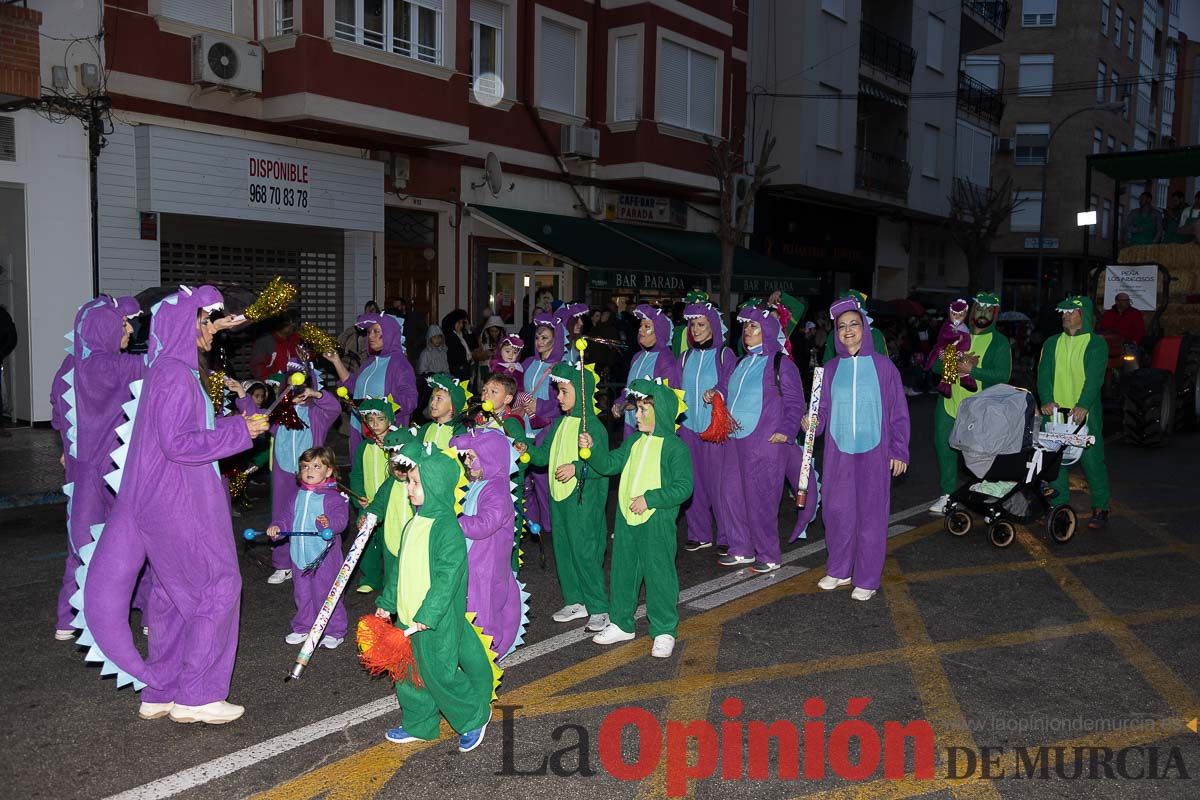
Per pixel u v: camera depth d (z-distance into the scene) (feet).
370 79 47.75
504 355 27.71
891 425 22.27
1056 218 145.59
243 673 17.75
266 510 30.78
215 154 44.45
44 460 35.27
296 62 45.24
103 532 15.15
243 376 46.52
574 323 31.32
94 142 41.24
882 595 22.84
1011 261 151.53
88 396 18.70
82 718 15.75
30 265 40.37
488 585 16.10
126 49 42.09
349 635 19.92
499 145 59.36
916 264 110.93
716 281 66.54
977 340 31.24
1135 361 47.80
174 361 15.03
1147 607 22.11
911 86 99.55
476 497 15.93
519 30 59.98
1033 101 145.69
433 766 14.24
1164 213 57.41
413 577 14.42
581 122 64.23
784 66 81.10
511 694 16.90
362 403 21.88
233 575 15.52
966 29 114.52
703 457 26.58
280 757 14.46
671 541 18.65
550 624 20.62
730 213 66.03
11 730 15.29
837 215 94.17
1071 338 29.94
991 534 27.63
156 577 15.37
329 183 49.29
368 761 14.37
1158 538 28.81
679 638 19.75
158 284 44.16
